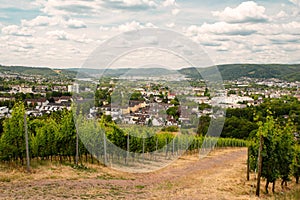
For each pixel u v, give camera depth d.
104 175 14.15
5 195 9.30
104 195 10.08
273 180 13.18
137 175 14.34
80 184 11.91
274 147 12.92
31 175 13.27
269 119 12.72
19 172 13.69
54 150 17.39
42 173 13.84
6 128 15.43
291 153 13.97
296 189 14.84
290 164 14.42
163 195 10.55
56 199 9.05
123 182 12.66
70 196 9.60
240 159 26.45
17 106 16.03
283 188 15.05
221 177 15.84
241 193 12.33
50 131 17.58
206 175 15.94
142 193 10.78
